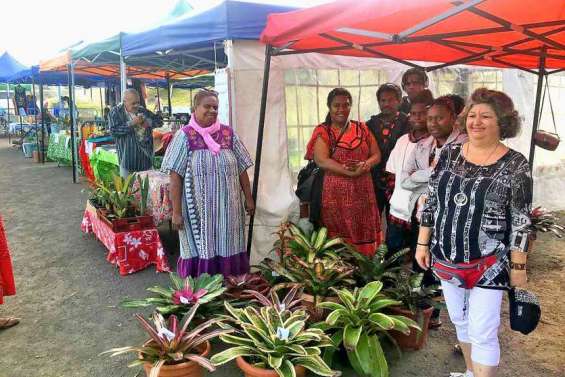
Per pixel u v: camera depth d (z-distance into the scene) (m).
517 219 2.08
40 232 6.05
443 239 2.24
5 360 3.06
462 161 2.22
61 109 15.85
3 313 3.74
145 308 3.81
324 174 3.82
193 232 3.45
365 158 3.71
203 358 2.42
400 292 3.11
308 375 2.80
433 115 2.91
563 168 6.98
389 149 4.04
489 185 2.10
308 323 3.00
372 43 3.53
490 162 2.13
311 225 3.89
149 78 13.28
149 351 2.52
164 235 5.79
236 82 4.19
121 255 4.48
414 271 3.35
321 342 2.67
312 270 3.24
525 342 3.27
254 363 2.55
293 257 3.34
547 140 4.77
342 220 3.74
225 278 3.46
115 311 3.76
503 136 2.15
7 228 6.27
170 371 2.42
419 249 2.50
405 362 3.00
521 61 4.89
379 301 2.94
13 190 8.97
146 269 4.66
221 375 2.88
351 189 3.69
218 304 3.12
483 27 3.45
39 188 9.15
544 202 6.75
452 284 2.35
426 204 2.44
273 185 4.46
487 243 2.14
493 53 4.11
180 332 2.58
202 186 3.38
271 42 3.31
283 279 3.58
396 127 4.02
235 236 3.55
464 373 2.80
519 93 6.29
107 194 4.98
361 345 2.68
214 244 3.47
